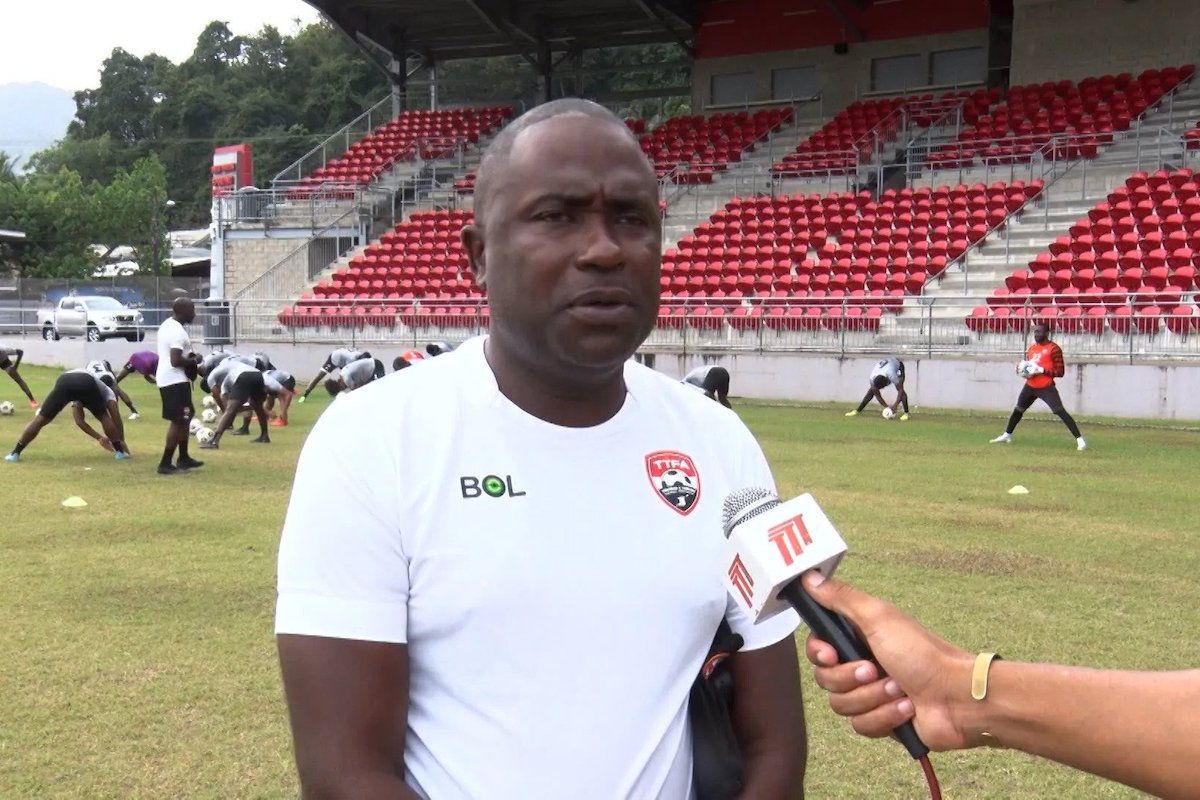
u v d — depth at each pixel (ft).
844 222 85.76
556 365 5.94
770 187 99.86
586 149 5.87
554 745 5.71
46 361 103.81
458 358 6.40
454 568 5.78
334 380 62.08
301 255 108.78
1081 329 64.18
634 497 6.11
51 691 17.04
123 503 33.63
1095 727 4.92
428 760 5.84
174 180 320.70
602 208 5.86
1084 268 70.38
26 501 33.86
